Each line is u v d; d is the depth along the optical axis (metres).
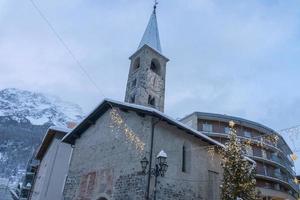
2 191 60.62
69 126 30.62
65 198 18.58
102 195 15.56
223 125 48.22
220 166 18.73
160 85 35.19
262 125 48.81
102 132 18.62
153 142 14.95
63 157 24.81
